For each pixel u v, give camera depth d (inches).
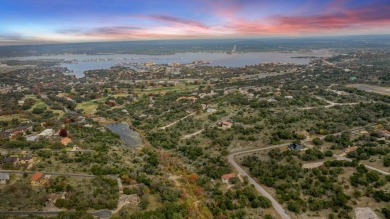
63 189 4798.2
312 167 6048.2
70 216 4065.0
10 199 4439.0
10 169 5447.8
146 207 4549.7
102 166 5777.6
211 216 4707.2
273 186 5561.0
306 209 4813.0
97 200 4532.5
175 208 4495.6
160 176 5738.2
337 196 4970.5
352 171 5693.9
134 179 5369.1
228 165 6461.6
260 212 4768.7
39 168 5511.8
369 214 4532.5
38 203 4389.8
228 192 5270.7
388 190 4990.2
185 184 5502.0
